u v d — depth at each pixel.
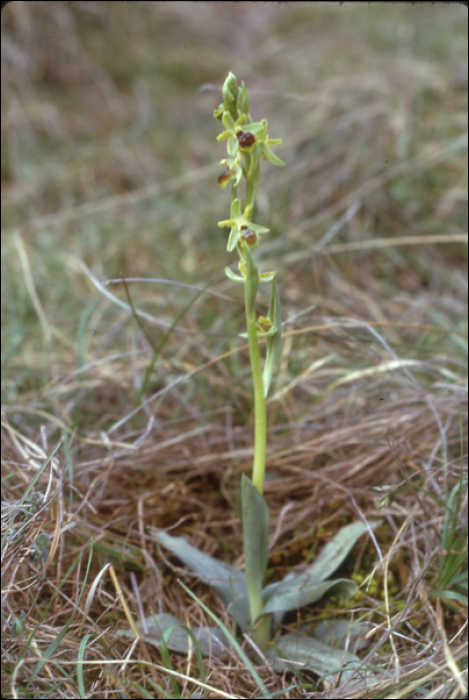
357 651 1.60
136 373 2.47
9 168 4.50
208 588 1.82
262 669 1.52
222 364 2.52
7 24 5.05
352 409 2.37
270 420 2.39
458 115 3.69
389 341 2.48
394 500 1.98
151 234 3.70
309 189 3.75
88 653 1.44
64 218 3.76
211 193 3.98
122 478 2.11
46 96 5.13
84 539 1.80
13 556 1.40
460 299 2.96
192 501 2.05
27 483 1.77
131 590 1.79
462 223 3.35
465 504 1.80
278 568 1.91
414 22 5.04
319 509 2.02
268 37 5.95
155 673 1.45
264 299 2.99
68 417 2.23
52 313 3.10
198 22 6.16
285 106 4.54
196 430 2.18
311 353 2.67
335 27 5.64
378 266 3.32
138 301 3.05
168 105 5.17
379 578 1.82
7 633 1.42
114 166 4.48
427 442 2.11
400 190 3.49
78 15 5.54
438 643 1.42
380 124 3.90
